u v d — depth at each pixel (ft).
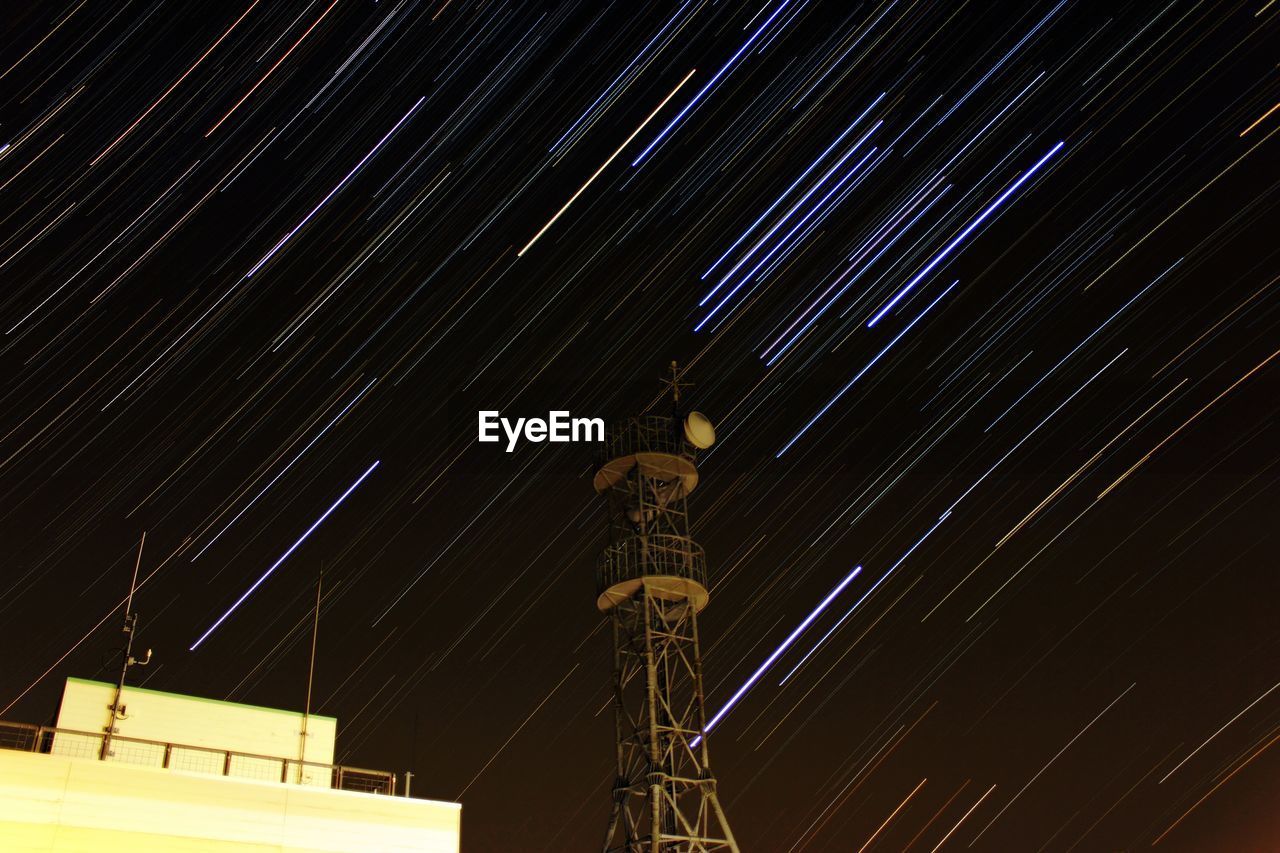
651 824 67.31
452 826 69.97
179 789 62.80
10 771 58.70
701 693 73.46
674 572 75.66
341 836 66.23
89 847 58.85
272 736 73.31
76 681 67.97
